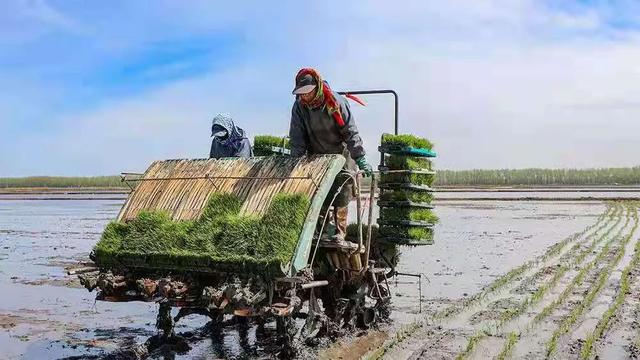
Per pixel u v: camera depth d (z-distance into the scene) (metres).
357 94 8.52
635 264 14.14
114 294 6.78
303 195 6.54
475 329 8.54
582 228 23.44
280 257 6.09
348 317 8.11
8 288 12.12
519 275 12.91
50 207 41.47
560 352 7.41
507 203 40.72
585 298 10.34
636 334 8.15
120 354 7.70
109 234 7.07
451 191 62.81
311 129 7.50
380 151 8.18
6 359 7.53
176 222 6.97
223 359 7.32
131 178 7.76
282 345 7.09
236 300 5.93
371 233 8.38
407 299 10.65
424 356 7.29
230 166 7.46
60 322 9.38
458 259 15.55
